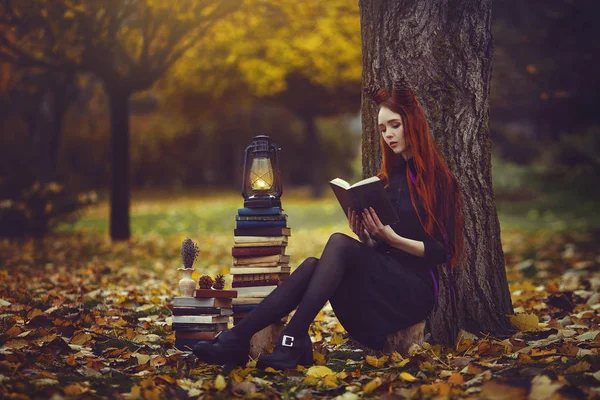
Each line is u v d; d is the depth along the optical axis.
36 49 8.95
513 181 19.08
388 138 3.23
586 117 16.33
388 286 3.13
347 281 3.15
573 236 11.07
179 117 20.92
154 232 13.29
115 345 3.63
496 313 3.73
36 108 13.93
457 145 3.66
